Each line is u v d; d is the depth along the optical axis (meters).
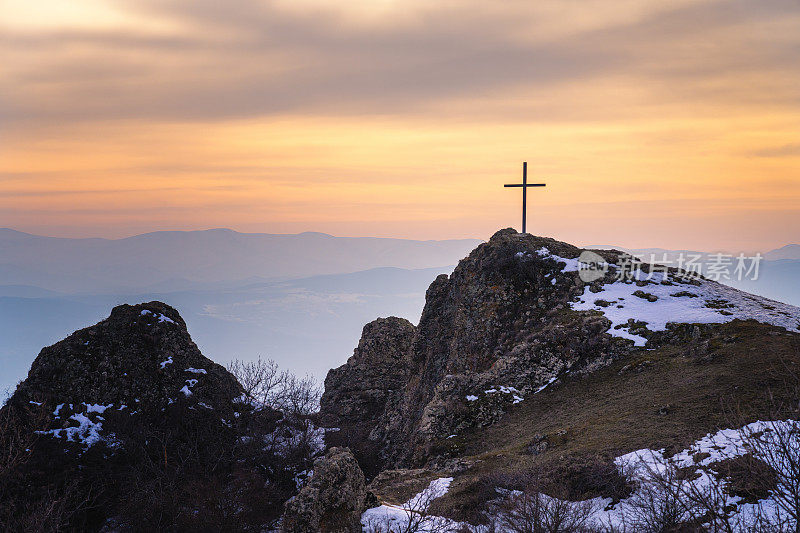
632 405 42.69
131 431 60.88
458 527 29.83
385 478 43.41
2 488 49.53
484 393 54.16
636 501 27.27
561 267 70.38
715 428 33.25
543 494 29.84
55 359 65.50
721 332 52.12
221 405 67.31
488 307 68.69
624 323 58.16
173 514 49.19
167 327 71.44
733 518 23.06
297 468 60.19
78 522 50.66
